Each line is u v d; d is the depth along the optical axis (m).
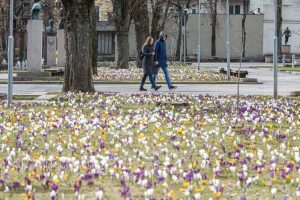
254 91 26.53
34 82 30.48
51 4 59.50
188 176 7.57
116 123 13.36
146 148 9.98
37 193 7.02
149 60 25.48
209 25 83.06
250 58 82.94
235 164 8.81
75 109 16.70
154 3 55.03
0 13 57.88
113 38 82.50
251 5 89.62
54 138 11.55
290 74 46.25
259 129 13.04
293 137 11.64
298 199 6.82
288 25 88.00
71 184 7.51
